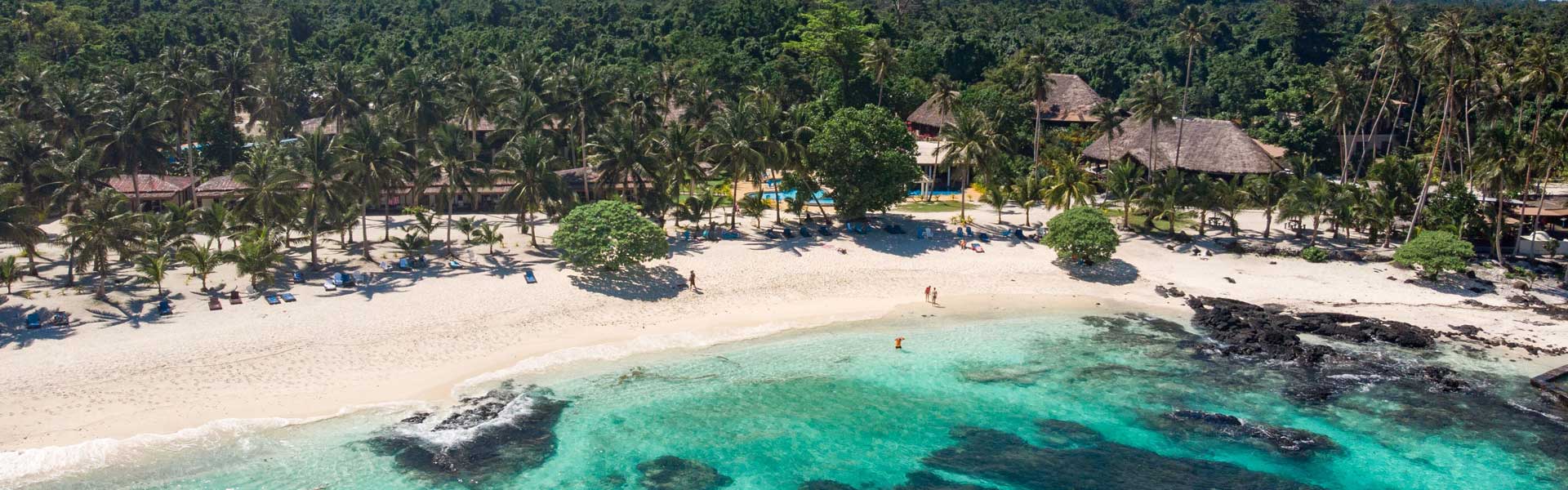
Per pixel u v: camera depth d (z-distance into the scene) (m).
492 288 70.69
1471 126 121.75
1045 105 136.38
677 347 62.66
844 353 62.75
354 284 70.56
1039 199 103.12
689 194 103.69
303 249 79.81
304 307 65.06
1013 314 71.50
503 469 45.81
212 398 50.91
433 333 61.72
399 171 79.38
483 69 140.50
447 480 44.50
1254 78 146.62
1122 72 158.12
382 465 45.53
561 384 55.88
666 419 52.00
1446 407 55.19
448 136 81.62
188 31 154.00
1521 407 55.16
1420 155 114.44
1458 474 47.66
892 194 89.81
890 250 85.69
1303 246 89.44
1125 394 56.88
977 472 47.34
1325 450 49.94
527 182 80.81
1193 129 114.19
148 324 60.56
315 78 129.12
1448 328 68.56
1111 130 109.25
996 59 154.75
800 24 155.88
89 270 70.94
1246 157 108.94
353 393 52.78
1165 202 89.69
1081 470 47.69
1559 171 95.75
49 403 48.91
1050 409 54.66
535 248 82.06
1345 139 107.94
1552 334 67.19
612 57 158.00
